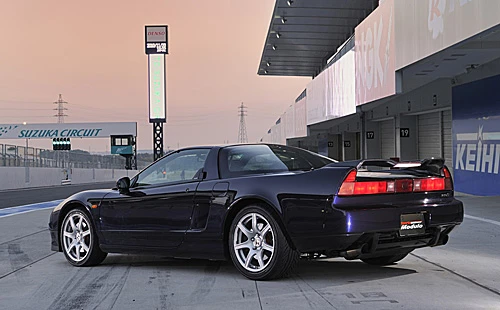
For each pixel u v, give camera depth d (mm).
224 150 6066
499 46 12305
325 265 6328
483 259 6582
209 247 5812
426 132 22781
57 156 48469
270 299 4848
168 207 6117
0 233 10594
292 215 5195
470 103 16797
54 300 5133
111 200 6613
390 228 5055
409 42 13758
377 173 5453
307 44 38594
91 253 6773
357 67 19984
